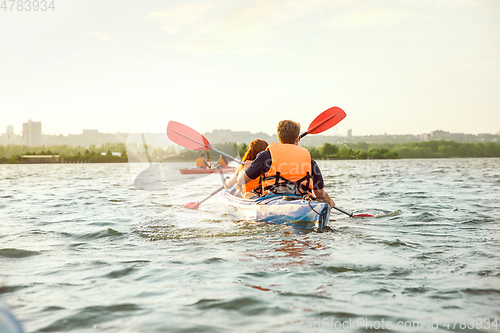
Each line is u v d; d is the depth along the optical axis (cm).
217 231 326
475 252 252
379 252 253
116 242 293
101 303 168
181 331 140
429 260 232
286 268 218
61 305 166
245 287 187
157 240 298
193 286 190
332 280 196
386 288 184
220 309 161
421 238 297
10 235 323
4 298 175
